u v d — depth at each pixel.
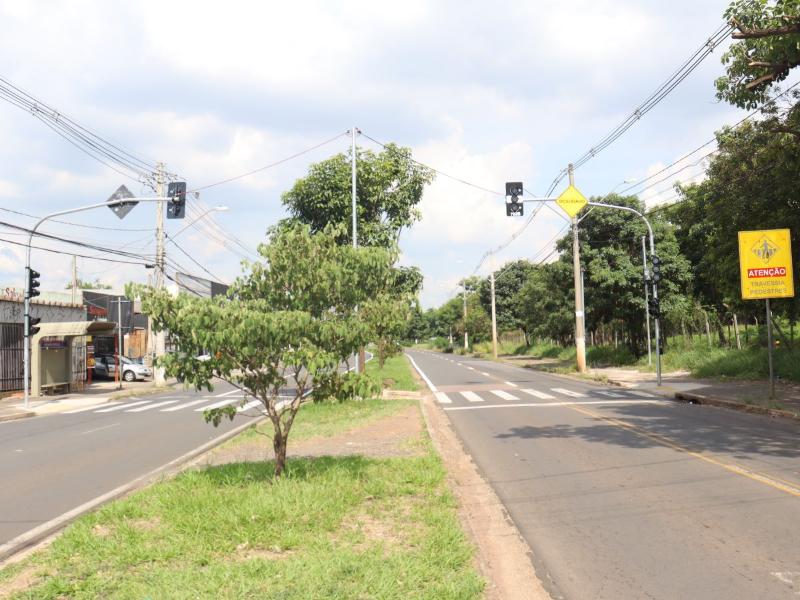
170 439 14.17
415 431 12.65
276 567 4.78
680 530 6.16
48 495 8.79
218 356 7.38
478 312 84.12
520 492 7.91
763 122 17.20
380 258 8.16
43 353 28.64
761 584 4.80
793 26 10.29
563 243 37.97
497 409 17.97
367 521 6.18
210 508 6.43
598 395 21.66
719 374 25.20
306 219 23.52
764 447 10.59
